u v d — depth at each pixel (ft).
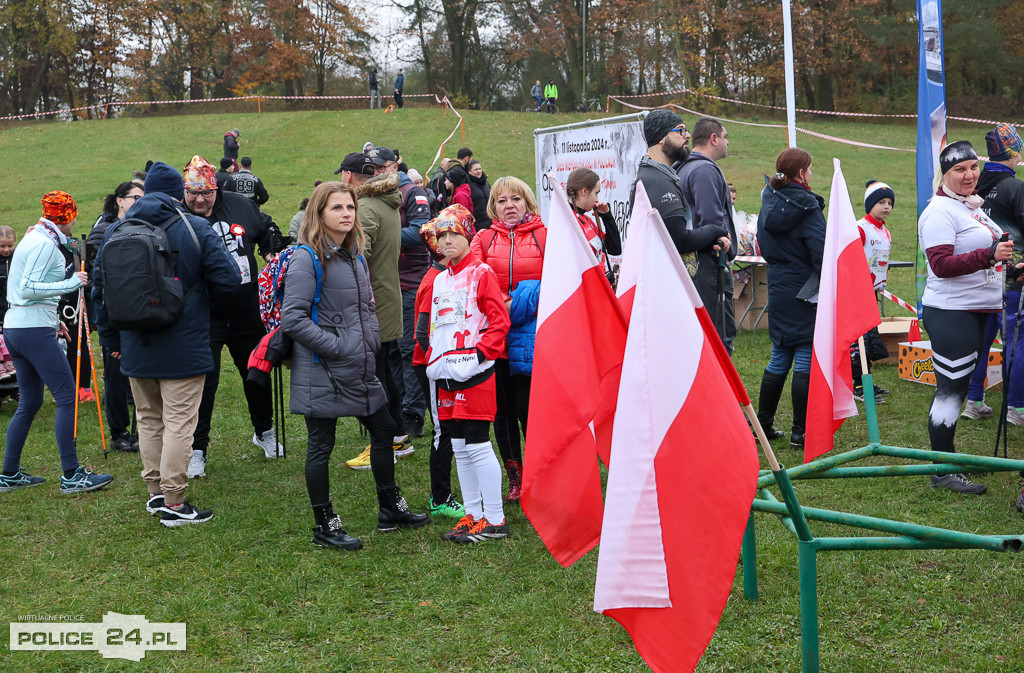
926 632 10.57
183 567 13.23
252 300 18.34
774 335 17.94
